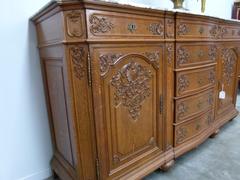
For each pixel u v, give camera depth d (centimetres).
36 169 122
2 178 110
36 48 111
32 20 104
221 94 166
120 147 97
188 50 118
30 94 113
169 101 117
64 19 73
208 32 132
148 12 90
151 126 111
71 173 99
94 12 73
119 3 77
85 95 80
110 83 85
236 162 132
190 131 136
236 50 180
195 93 132
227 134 173
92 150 88
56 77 96
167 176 119
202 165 129
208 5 237
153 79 105
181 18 107
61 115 101
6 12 98
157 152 117
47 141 125
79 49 75
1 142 106
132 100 97
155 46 100
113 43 81
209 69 142
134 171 105
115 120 92
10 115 107
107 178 94
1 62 100
